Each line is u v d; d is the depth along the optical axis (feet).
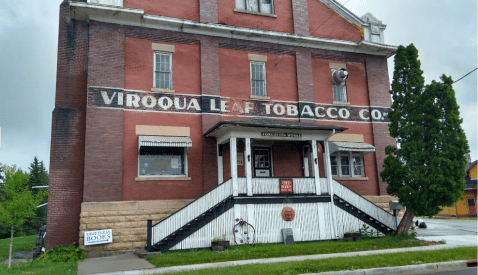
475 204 136.36
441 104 54.49
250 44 65.92
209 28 62.44
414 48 58.49
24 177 41.88
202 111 60.29
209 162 59.06
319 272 33.76
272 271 33.01
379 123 71.46
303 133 58.34
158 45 60.23
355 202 59.77
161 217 54.70
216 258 42.14
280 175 63.72
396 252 43.88
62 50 58.23
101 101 54.90
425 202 52.80
